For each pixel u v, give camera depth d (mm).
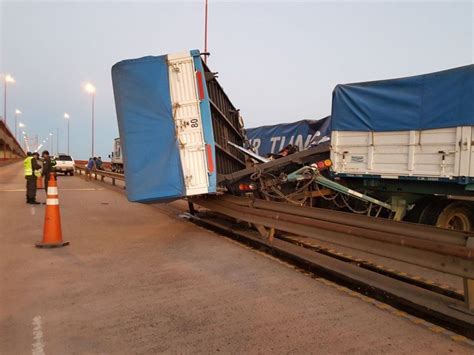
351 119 7570
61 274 5430
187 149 6840
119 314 4078
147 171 6758
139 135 6746
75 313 4102
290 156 8312
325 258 5691
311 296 4625
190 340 3518
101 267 5785
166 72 6762
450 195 6664
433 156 6375
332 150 7910
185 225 9383
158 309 4215
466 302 3770
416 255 3965
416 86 6586
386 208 7895
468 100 5902
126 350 3336
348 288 5195
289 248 6312
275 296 4621
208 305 4332
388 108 6980
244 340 3516
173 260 6188
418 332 3693
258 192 8570
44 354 3256
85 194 17078
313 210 5461
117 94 6797
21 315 4043
